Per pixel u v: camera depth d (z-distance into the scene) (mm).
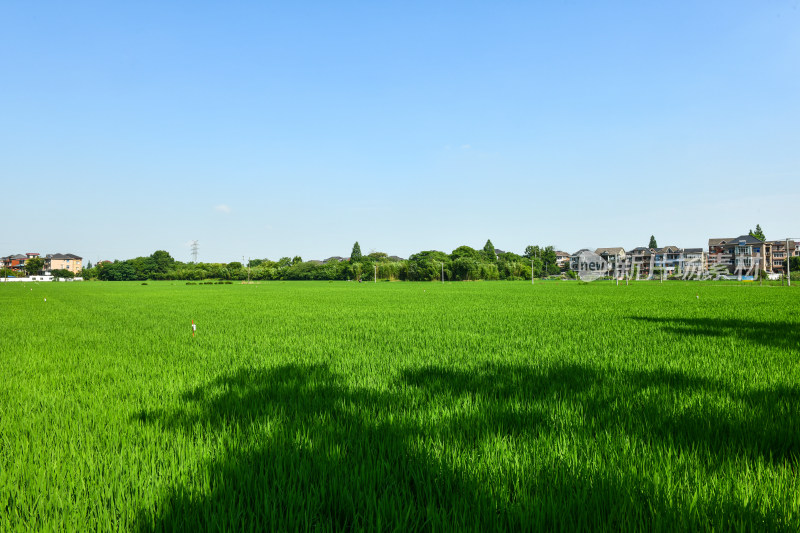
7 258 186375
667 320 15766
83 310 22641
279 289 59406
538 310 20969
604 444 3711
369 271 127375
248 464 3404
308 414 4754
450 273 117750
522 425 4316
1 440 4137
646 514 2660
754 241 123812
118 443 3969
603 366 7367
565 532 2512
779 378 6324
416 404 5148
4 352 9695
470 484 2996
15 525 2629
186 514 2715
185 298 35500
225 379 6715
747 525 2510
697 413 4555
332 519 2717
